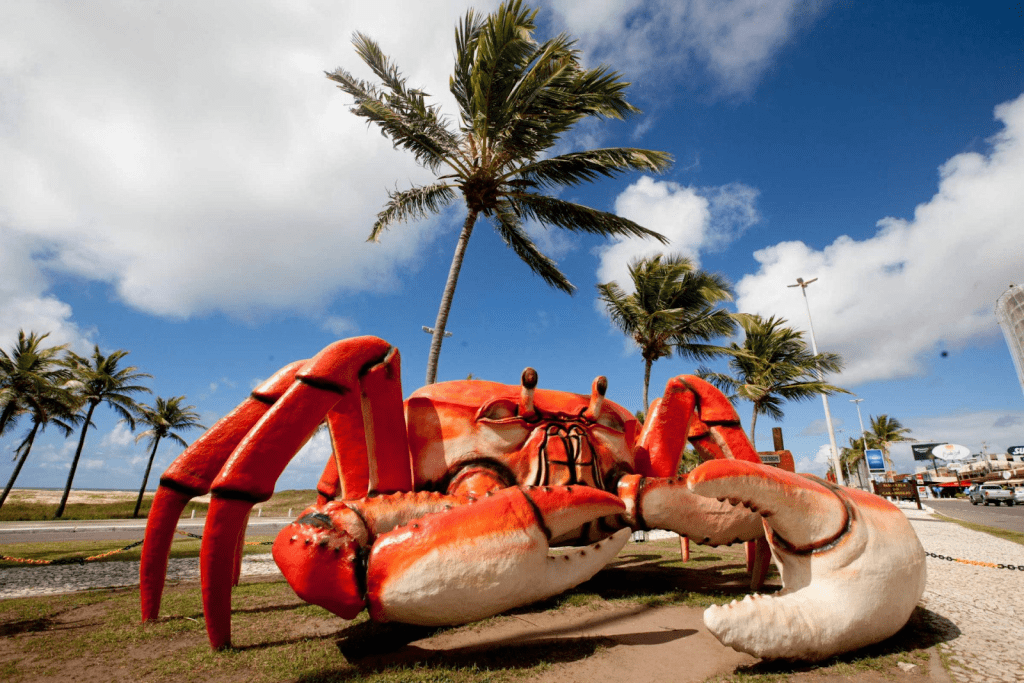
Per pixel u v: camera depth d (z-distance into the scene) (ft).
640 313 62.39
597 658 8.95
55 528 58.54
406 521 8.61
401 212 35.42
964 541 33.14
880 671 8.30
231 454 9.18
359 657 9.08
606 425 13.02
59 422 94.79
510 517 8.16
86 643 10.27
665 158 33.88
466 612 7.68
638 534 39.37
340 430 9.93
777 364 74.38
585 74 32.91
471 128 34.83
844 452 195.00
